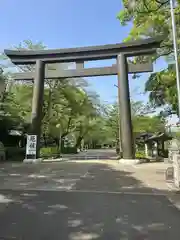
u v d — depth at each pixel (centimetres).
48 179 1021
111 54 1912
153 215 523
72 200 653
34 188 819
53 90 2848
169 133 2542
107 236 409
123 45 1866
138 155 2452
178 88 1018
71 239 396
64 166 1552
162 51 1544
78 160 2083
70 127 3884
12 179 1022
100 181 966
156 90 1781
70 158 2420
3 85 2408
